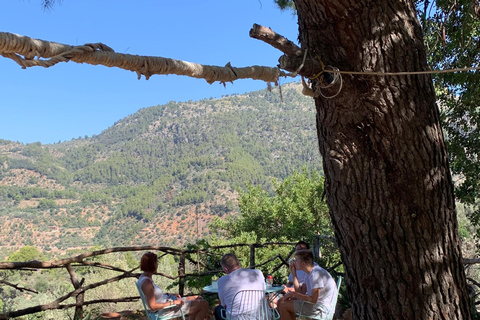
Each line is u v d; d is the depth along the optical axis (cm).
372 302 256
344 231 263
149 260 389
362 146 249
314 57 241
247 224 2036
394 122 241
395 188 245
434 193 247
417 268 246
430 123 248
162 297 397
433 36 541
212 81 206
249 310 358
